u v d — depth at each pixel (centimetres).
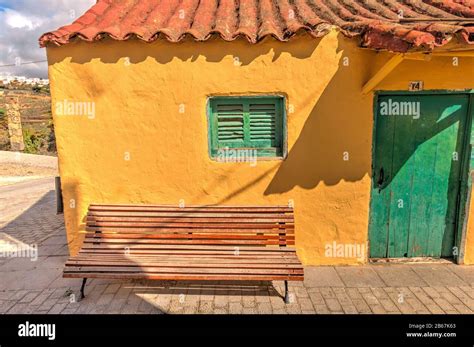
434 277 400
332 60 379
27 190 1107
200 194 412
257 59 380
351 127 394
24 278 409
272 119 404
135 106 392
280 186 408
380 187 418
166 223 394
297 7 447
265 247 380
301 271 336
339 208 413
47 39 364
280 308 346
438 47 259
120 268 342
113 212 398
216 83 385
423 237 434
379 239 433
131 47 377
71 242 423
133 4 470
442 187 420
